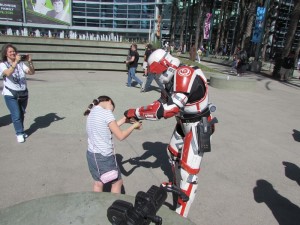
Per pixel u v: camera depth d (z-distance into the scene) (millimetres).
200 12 37469
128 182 3635
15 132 5086
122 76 12281
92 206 1980
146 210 1482
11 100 4410
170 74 2596
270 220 3059
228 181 3844
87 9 49156
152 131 5613
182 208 2650
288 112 7914
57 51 12906
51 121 5762
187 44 48656
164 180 3717
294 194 3611
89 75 12016
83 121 5848
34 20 40219
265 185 3795
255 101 9211
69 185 3482
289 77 16062
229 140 5391
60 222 1811
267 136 5746
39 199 2043
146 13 49000
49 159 4125
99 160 2641
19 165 3910
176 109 2387
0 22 38375
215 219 3025
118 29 50344
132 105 7281
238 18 37812
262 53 32250
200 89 2512
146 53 9117
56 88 8898
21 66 4434
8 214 1870
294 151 5035
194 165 2590
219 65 24000
